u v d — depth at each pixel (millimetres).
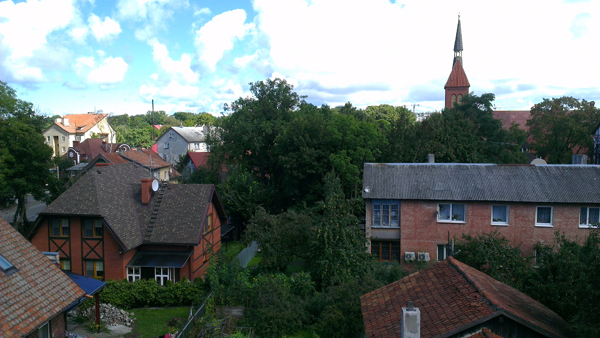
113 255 24438
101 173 27156
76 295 14828
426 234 28859
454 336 9961
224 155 47656
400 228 29219
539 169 29328
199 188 28281
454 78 82438
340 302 19266
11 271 13492
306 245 26594
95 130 97750
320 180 39312
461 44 82000
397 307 12156
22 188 38000
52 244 24906
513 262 20766
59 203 24656
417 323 9562
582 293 11281
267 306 20594
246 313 21047
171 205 27422
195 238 25297
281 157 39406
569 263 14734
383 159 41219
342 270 23906
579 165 29094
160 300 23672
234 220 40344
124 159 57844
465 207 28359
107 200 25422
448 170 30438
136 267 24953
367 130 37906
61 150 89562
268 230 27062
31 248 15273
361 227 32469
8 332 11391
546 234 27297
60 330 15016
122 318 21406
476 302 10633
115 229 24016
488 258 21000
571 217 27000
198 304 22219
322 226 25125
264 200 40375
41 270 14633
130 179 29453
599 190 27016
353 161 37281
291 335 19625
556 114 59500
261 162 47781
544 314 11805
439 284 12703
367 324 11812
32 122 46469
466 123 46312
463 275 12516
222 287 22203
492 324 9938
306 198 38719
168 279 25188
